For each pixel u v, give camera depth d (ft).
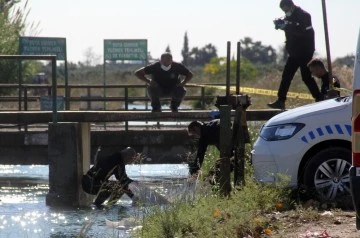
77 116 106.63
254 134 106.93
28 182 123.13
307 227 66.54
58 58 155.74
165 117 108.78
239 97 88.53
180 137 122.31
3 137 122.01
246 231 65.98
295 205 75.10
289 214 71.56
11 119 107.45
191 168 88.89
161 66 116.98
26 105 132.77
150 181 106.63
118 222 81.20
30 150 122.42
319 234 62.69
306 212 70.85
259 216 71.15
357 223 58.59
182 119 109.19
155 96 116.98
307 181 77.66
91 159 122.62
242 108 88.74
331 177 77.36
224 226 66.23
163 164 124.77
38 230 84.28
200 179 81.56
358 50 60.70
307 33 105.50
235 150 86.02
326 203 75.77
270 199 75.97
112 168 101.19
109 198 98.37
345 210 74.79
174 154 122.11
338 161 77.15
